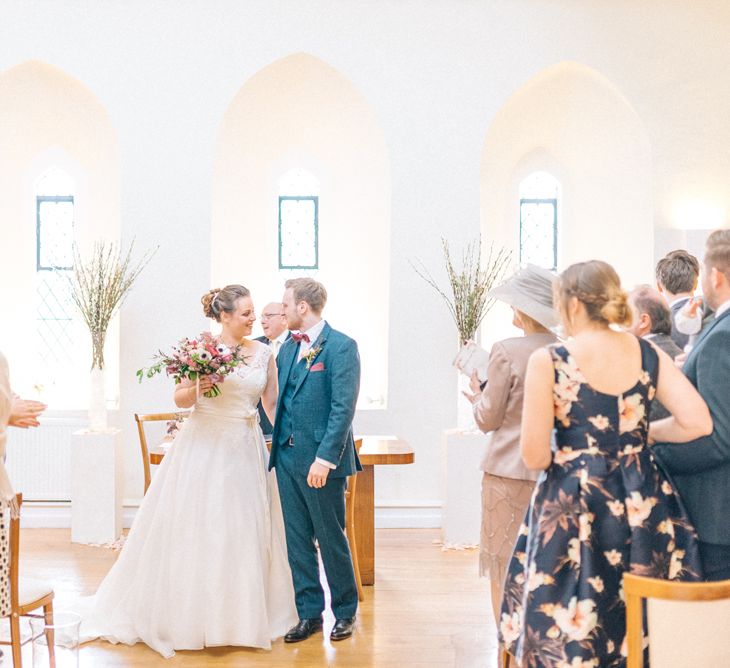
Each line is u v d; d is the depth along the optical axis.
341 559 4.02
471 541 6.06
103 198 7.29
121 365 6.59
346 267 7.39
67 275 7.39
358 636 4.09
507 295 3.11
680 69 6.71
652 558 2.38
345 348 3.90
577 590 2.37
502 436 3.13
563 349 2.46
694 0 6.68
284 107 7.09
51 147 7.28
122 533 6.38
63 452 6.66
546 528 2.42
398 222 6.70
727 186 6.72
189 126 6.66
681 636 2.01
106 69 6.63
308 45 6.69
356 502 5.02
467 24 6.71
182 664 3.70
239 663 3.72
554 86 6.96
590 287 2.45
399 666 3.70
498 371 3.09
